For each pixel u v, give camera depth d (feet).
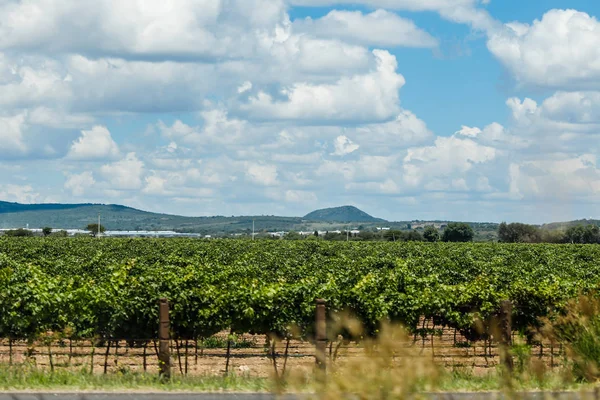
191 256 178.70
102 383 42.14
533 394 25.08
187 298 61.31
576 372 33.12
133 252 188.75
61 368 49.44
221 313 61.31
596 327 33.65
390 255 192.75
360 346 52.21
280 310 61.82
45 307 57.57
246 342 75.61
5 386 40.86
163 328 45.09
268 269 135.33
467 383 41.27
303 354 66.28
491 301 64.90
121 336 60.80
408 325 65.82
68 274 112.27
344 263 149.18
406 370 17.81
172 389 40.98
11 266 108.88
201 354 67.10
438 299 66.08
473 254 208.54
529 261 181.68
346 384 17.84
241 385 41.86
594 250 230.48
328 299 62.49
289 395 36.94
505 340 46.26
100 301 59.62
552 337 36.14
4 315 56.34
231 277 102.17
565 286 69.51
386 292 66.90
